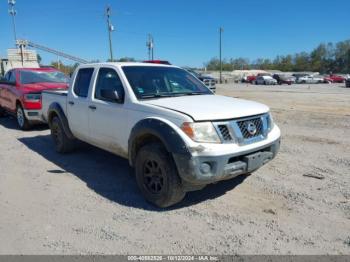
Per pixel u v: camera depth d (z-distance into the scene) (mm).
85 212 4082
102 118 5074
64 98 6207
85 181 5160
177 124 3844
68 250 3258
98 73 5395
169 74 5344
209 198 4465
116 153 5062
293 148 6926
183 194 4062
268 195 4527
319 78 58031
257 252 3201
